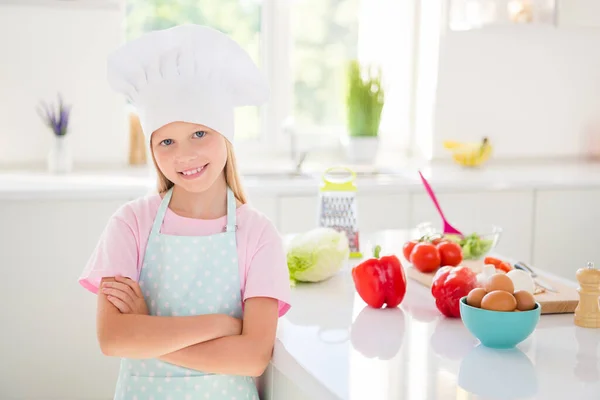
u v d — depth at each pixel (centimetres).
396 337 132
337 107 391
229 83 145
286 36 377
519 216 325
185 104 138
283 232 303
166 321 131
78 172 328
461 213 319
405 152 400
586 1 352
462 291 142
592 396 104
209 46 138
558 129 392
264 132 383
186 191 145
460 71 373
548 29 374
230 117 146
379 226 312
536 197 325
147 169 339
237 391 137
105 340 131
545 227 328
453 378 111
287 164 359
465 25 353
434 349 125
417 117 390
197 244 141
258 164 358
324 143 387
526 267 176
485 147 361
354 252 199
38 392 288
